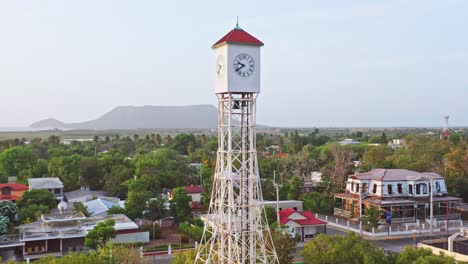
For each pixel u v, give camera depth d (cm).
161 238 7250
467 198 9838
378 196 8394
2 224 6619
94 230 5959
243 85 4053
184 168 12625
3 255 6197
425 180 8562
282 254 4891
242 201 4100
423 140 12481
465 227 7850
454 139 16750
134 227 6856
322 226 7550
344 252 4372
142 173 10962
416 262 4134
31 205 7862
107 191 10856
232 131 4159
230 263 3956
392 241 7000
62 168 11650
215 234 4162
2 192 9350
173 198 8138
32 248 6281
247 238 4528
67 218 6944
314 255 4500
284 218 7150
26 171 11888
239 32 4094
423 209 8350
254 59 4097
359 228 7600
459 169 10194
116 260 4681
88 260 4231
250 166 4141
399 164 10831
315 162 12825
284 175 12000
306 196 9612
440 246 5981
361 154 14562
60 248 6347
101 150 19300
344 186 10188
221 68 4100
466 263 4297
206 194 9450
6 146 17662
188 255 4703
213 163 13625
